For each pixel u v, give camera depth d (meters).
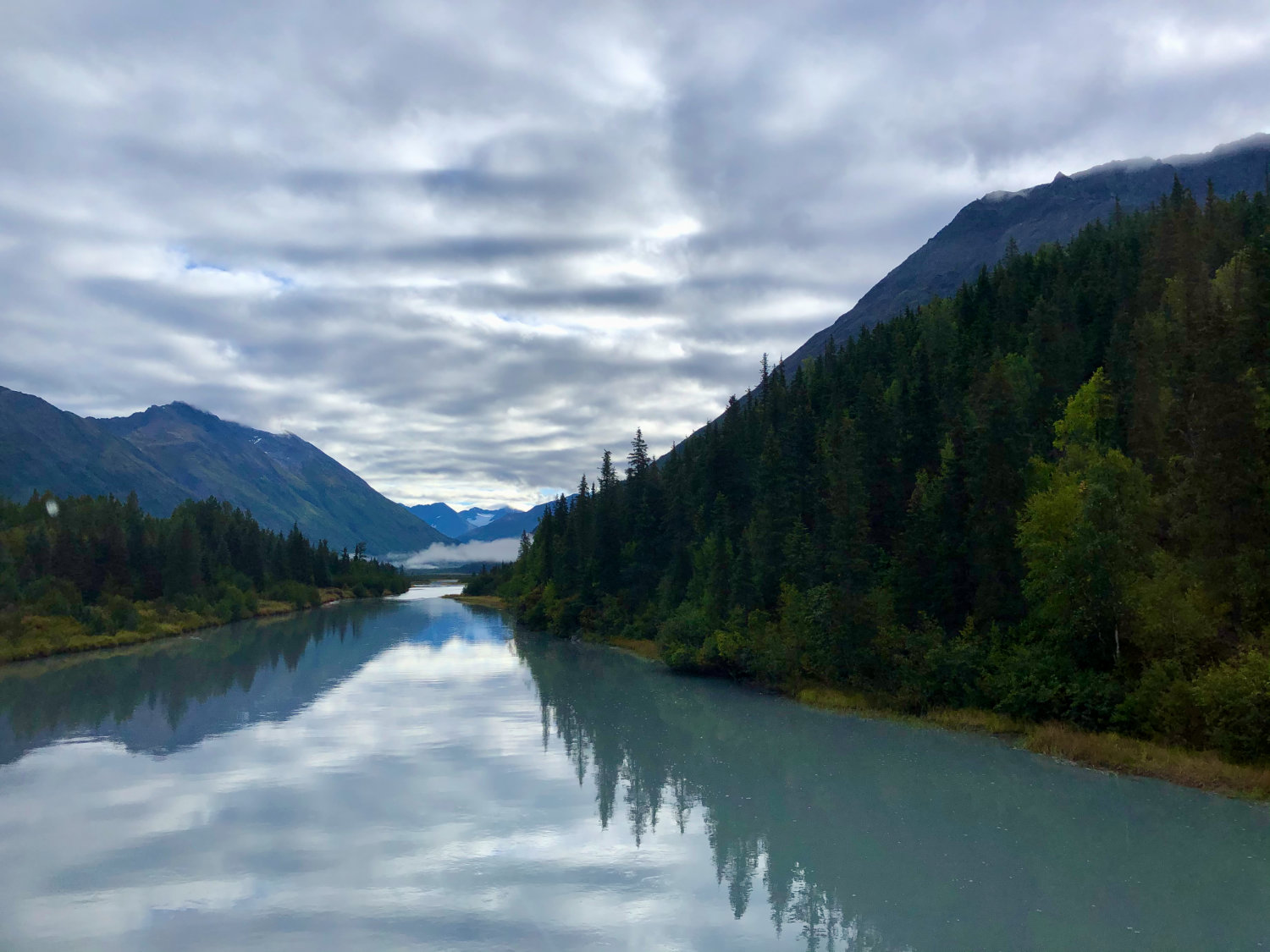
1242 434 38.69
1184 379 47.41
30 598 95.38
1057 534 42.91
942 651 45.88
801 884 21.92
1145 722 36.00
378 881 22.22
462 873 22.80
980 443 50.53
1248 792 29.30
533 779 32.91
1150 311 76.56
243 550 163.12
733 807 29.02
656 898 21.06
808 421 80.25
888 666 49.47
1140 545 42.53
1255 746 31.28
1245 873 22.39
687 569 86.38
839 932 18.94
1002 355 85.25
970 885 21.80
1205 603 36.97
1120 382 65.31
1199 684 33.22
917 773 33.56
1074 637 40.38
